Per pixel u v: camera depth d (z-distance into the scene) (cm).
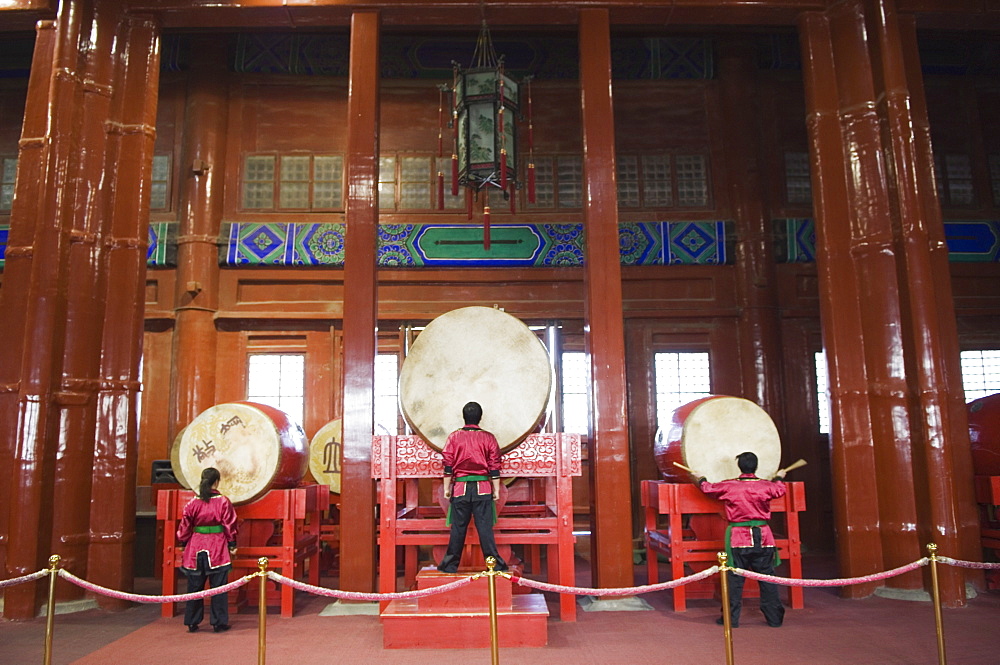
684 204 1227
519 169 1231
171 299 1154
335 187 1212
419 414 658
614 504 718
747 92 1235
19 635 620
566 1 820
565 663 515
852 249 797
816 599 730
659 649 549
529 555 1030
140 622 668
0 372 736
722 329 1193
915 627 608
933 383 732
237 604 704
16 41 1237
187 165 1172
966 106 1276
